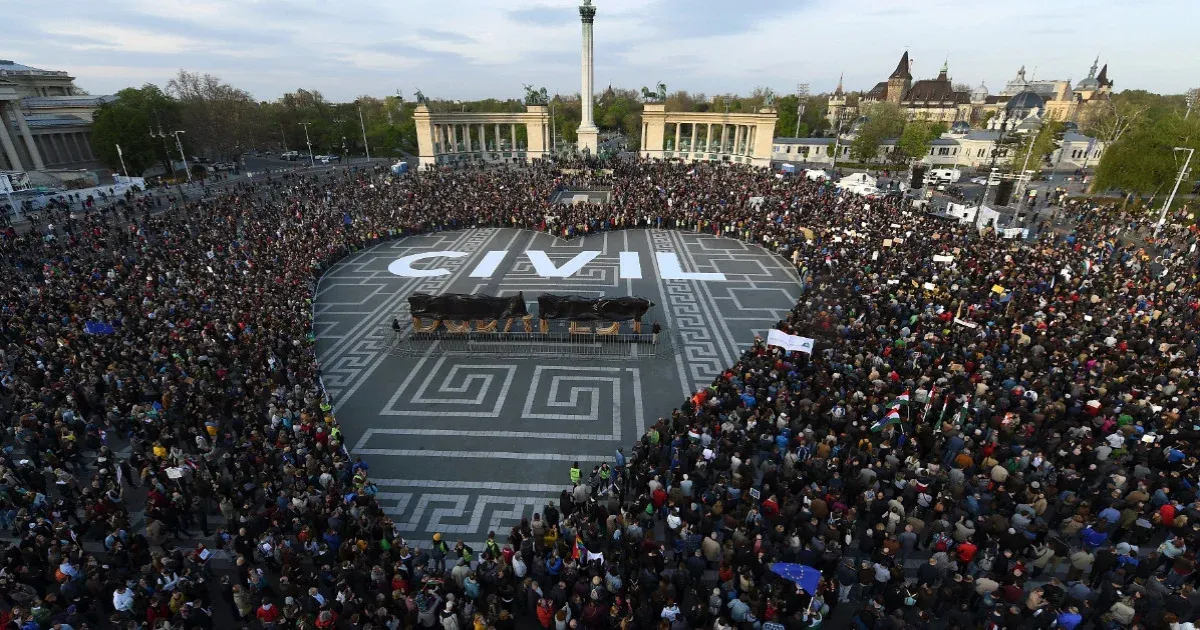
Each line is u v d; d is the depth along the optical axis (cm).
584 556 1694
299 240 5050
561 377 3136
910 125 11931
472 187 7319
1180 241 5266
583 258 5262
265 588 1525
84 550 1939
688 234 6128
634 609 1484
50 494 2192
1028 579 1744
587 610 1451
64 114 11212
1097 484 2088
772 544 1741
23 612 1431
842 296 3622
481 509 2169
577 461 2444
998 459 2044
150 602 1547
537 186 7469
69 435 2155
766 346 3098
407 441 2584
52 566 1659
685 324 3853
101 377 2589
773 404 2406
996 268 4044
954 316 3203
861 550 1812
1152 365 2609
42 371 2602
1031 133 7100
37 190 7069
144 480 1981
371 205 6425
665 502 1956
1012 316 3130
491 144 14138
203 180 8888
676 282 4656
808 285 4262
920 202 7056
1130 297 3503
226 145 11450
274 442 2256
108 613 1664
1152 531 1841
